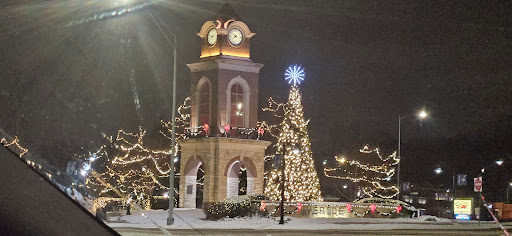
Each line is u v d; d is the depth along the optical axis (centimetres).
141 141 5128
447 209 6788
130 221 3650
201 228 3238
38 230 349
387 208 4459
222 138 4678
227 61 4772
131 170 4969
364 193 5994
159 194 5903
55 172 385
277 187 4481
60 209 362
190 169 4944
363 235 2817
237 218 3934
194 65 4922
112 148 5150
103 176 4903
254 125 4903
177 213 4316
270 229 3222
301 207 4278
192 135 4906
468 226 3794
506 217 5256
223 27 4856
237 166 4959
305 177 4475
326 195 7325
